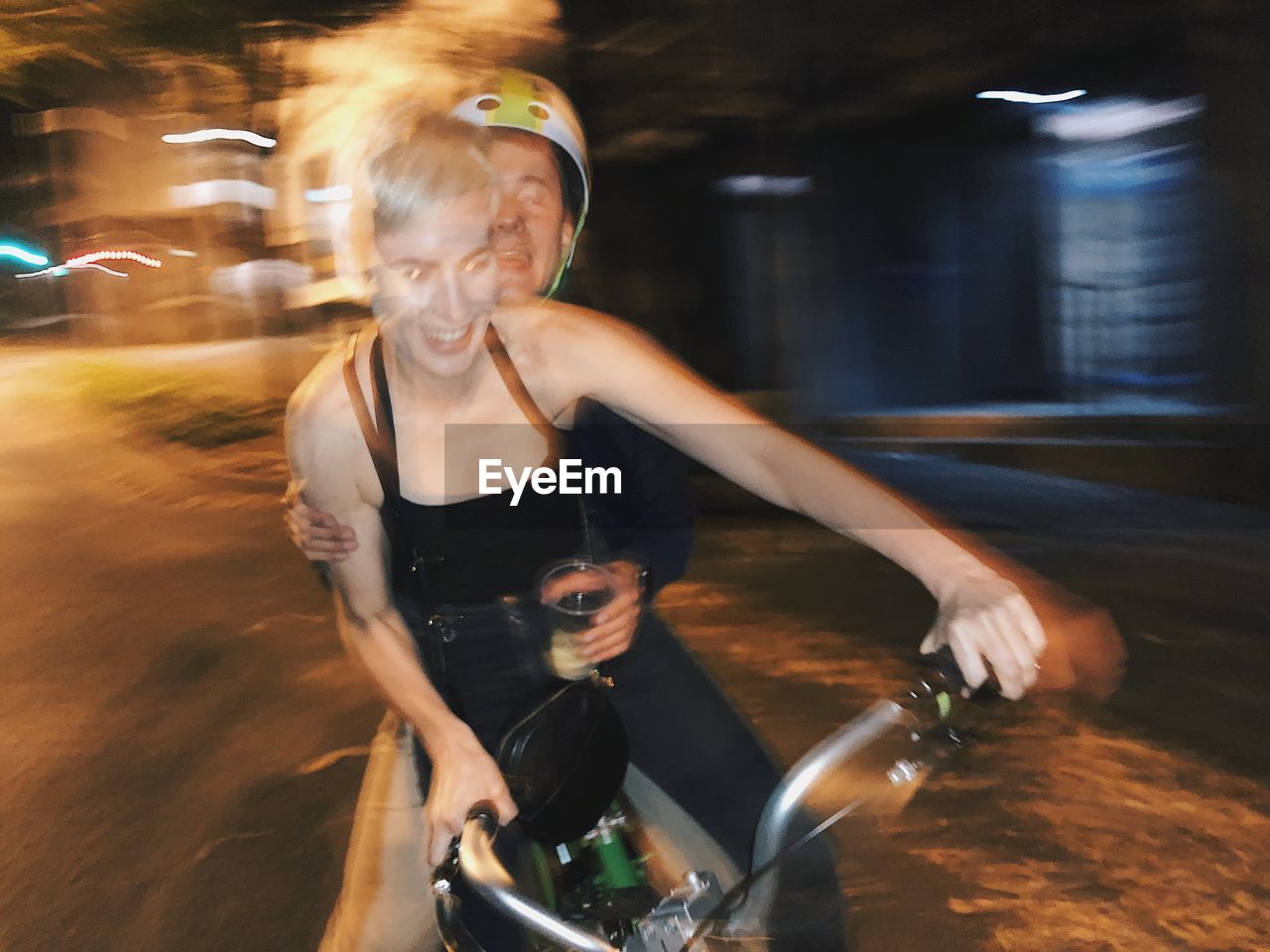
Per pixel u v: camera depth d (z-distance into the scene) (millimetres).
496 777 1863
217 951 3541
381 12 7496
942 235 11195
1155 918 3562
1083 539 7711
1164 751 4617
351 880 2318
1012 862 3869
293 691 5688
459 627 2104
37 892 3906
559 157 2305
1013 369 10961
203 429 13938
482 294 1984
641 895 1911
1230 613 6203
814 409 11344
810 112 10977
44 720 5402
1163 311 9867
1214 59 8977
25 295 29891
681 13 10070
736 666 5793
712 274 11914
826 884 1942
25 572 8086
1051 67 9898
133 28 10633
